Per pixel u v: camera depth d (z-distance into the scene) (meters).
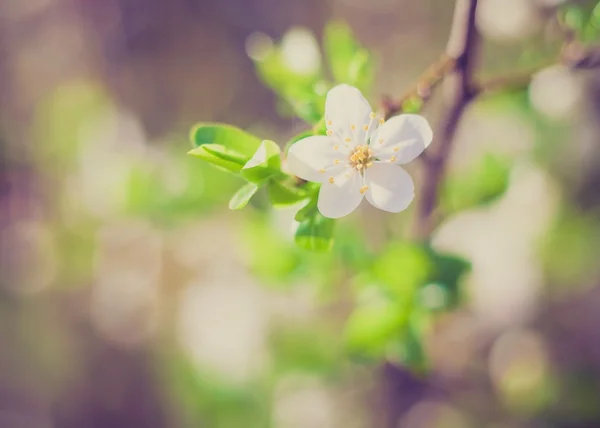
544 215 0.39
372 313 0.29
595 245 0.44
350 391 0.39
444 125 0.28
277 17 0.58
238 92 0.58
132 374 0.51
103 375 0.51
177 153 0.36
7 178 0.58
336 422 0.38
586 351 0.42
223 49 0.59
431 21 0.54
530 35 0.32
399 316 0.29
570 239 0.43
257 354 0.36
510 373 0.41
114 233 0.49
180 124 0.58
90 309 0.53
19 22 0.65
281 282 0.32
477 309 0.40
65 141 0.56
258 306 0.36
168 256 0.49
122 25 0.61
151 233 0.48
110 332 0.52
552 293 0.43
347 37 0.29
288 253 0.31
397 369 0.36
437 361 0.40
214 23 0.59
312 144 0.25
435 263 0.29
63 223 0.54
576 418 0.41
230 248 0.40
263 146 0.25
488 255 0.36
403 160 0.25
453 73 0.28
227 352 0.37
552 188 0.40
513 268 0.37
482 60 0.43
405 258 0.29
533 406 0.41
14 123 0.60
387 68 0.54
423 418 0.38
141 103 0.59
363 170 0.25
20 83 0.62
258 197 0.32
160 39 0.60
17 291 0.55
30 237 0.56
